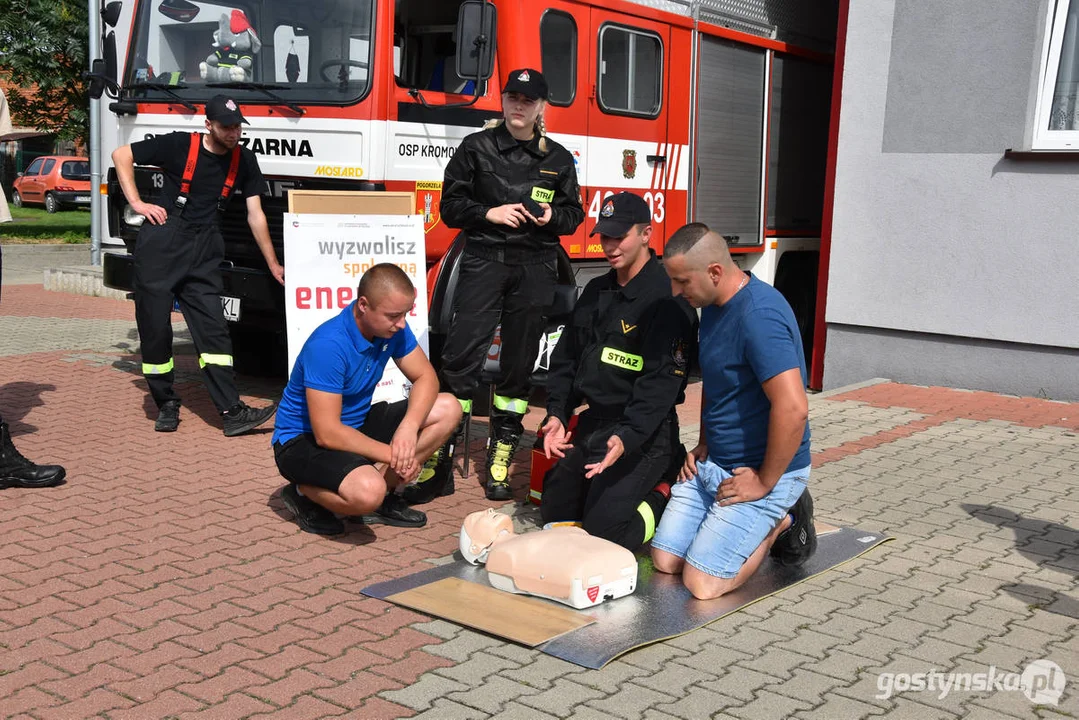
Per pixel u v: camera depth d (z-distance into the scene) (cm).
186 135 628
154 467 568
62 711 311
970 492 557
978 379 795
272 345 830
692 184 855
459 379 558
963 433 677
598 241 768
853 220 832
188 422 671
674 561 433
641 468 451
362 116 626
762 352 391
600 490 452
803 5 993
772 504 412
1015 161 756
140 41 714
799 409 388
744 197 930
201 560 436
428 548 464
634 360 445
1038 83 748
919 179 798
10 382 777
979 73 763
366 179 629
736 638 376
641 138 801
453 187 545
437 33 694
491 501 538
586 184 753
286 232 550
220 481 546
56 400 723
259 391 776
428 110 655
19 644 354
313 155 646
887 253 820
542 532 419
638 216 443
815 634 380
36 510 493
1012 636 382
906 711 324
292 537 469
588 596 393
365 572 431
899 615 400
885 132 809
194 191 629
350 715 313
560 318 594
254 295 665
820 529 493
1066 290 746
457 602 397
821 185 1051
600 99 758
